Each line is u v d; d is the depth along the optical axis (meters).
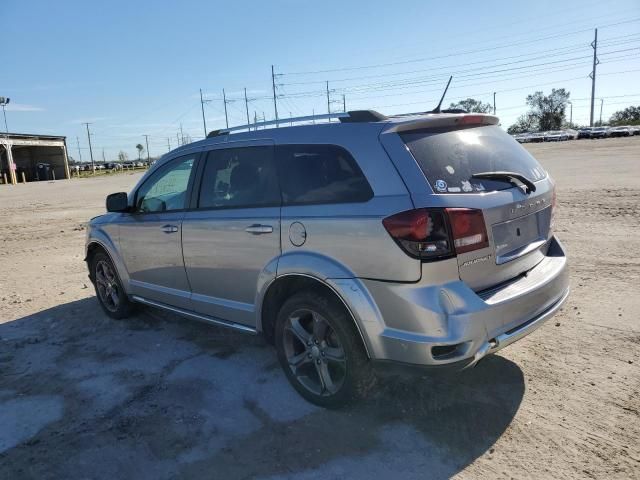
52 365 4.54
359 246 3.11
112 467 3.06
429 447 3.07
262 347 4.66
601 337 4.37
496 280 3.21
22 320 5.79
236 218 3.88
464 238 2.95
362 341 3.23
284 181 3.62
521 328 3.17
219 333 5.05
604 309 4.97
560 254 3.80
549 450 2.98
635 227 8.52
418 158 3.09
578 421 3.23
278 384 3.95
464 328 2.89
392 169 3.07
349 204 3.20
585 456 2.92
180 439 3.30
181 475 2.95
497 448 3.03
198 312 4.48
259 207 3.75
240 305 4.03
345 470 2.91
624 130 70.94
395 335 3.03
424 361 2.96
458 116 3.42
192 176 4.40
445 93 3.89
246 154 3.93
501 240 3.21
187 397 3.82
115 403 3.80
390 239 2.96
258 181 3.81
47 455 3.20
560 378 3.75
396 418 3.38
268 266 3.65
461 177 3.15
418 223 2.88
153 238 4.72
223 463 3.04
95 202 21.23
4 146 60.72
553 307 3.45
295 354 3.71
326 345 3.47
